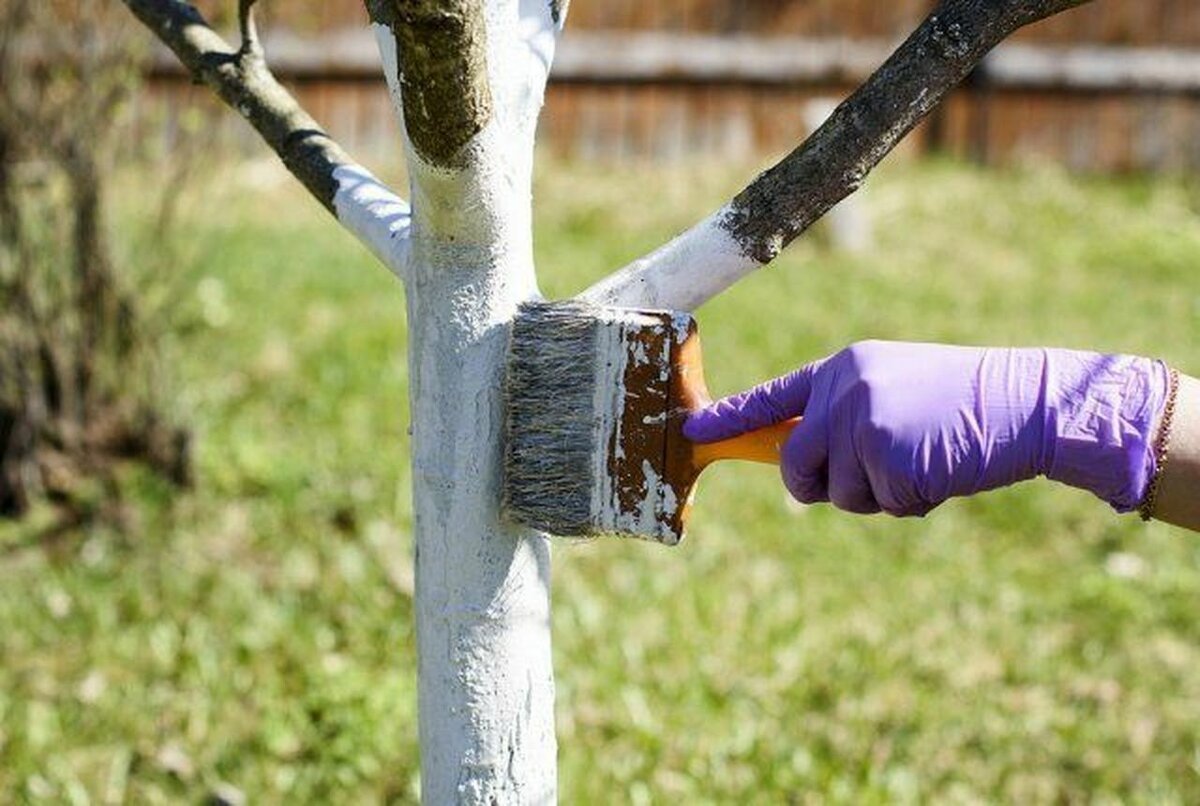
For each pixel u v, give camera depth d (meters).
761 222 2.00
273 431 6.26
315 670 4.54
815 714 4.54
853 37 12.12
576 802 3.96
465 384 2.00
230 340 7.14
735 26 11.98
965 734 4.48
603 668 4.63
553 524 2.01
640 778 4.14
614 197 10.90
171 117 10.13
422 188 1.90
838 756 4.33
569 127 11.95
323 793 4.07
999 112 12.43
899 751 4.36
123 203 7.65
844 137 1.97
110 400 5.57
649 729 4.32
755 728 4.41
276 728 4.25
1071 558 5.75
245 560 5.24
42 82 5.19
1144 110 12.51
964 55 1.93
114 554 5.22
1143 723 4.59
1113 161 12.56
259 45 2.39
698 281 2.03
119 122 5.54
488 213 1.93
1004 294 9.11
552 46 2.00
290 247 8.77
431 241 1.96
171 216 6.82
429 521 2.05
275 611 4.91
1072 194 11.70
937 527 5.87
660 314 1.95
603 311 1.96
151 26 2.45
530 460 2.00
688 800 4.06
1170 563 5.69
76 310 5.43
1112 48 12.41
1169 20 12.41
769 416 1.96
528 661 2.10
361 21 11.24
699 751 4.27
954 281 9.36
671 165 11.95
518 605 2.07
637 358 1.95
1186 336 8.38
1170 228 10.96
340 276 8.31
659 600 5.11
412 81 1.77
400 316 7.73
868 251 9.95
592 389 1.97
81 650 4.68
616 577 5.25
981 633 5.08
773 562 5.49
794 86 12.13
